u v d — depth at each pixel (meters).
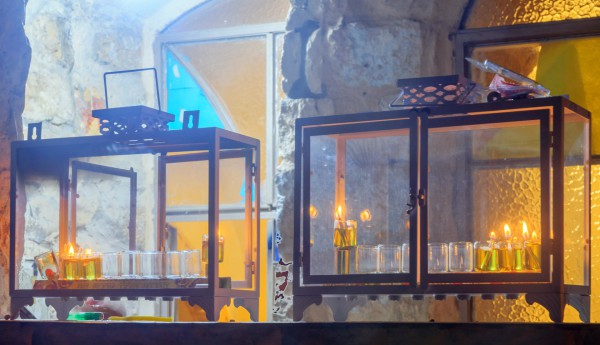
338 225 2.21
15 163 2.61
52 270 2.52
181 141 2.40
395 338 2.07
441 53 2.61
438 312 2.48
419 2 2.58
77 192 2.70
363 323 2.11
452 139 2.16
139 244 3.61
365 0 2.63
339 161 2.23
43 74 3.58
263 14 3.92
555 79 2.56
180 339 2.28
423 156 2.16
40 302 3.31
